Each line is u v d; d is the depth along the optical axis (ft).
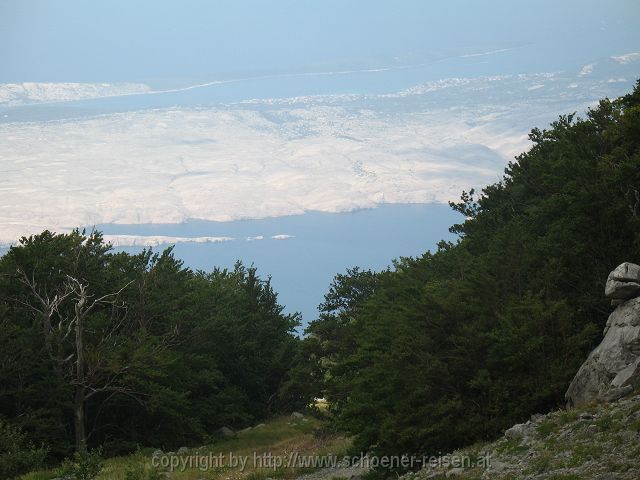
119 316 279.08
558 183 189.26
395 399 150.00
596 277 151.74
